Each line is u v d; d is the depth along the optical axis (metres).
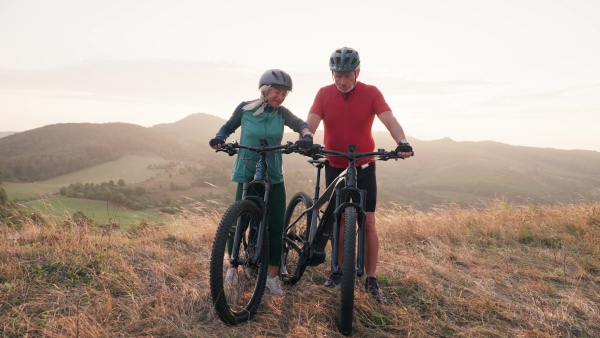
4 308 3.06
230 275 3.54
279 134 3.51
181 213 6.28
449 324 3.21
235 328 2.98
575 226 6.16
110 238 4.78
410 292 3.79
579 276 4.31
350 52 3.47
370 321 3.23
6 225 4.86
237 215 3.01
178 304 3.22
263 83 3.35
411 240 5.60
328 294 3.64
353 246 2.99
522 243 5.64
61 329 2.77
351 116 3.76
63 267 3.79
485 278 4.24
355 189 3.26
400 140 3.47
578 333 3.20
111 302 3.18
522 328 3.21
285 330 3.03
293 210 4.30
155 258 4.35
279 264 3.60
